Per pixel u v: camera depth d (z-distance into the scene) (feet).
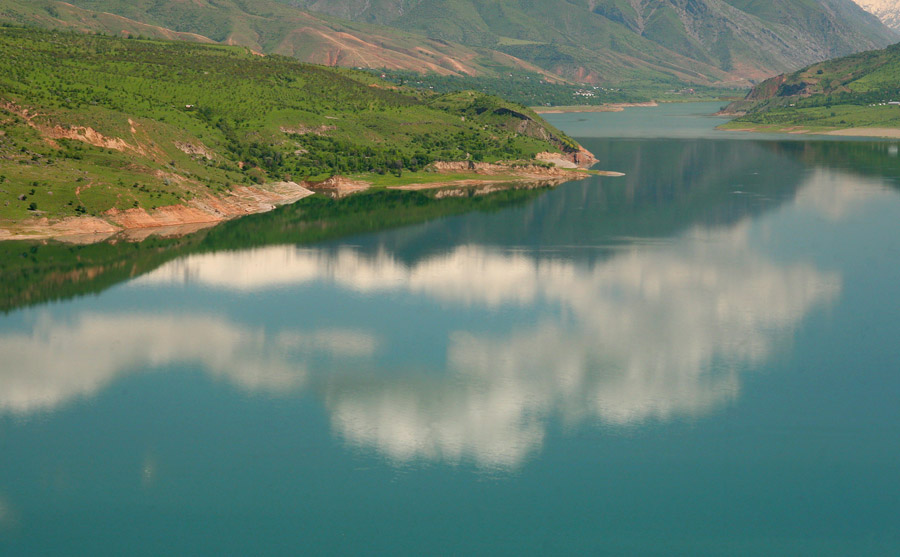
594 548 240.32
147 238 593.83
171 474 277.85
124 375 354.13
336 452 291.79
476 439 301.02
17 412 320.09
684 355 378.32
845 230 644.69
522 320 426.10
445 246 593.01
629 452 292.40
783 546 241.55
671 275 511.81
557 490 269.64
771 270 523.70
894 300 457.68
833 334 403.75
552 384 346.95
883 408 323.78
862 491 268.62
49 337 395.14
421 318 428.97
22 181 601.62
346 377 353.31
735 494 267.39
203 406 326.03
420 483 273.75
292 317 428.97
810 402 329.52
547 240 615.16
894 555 238.07
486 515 256.52
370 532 248.52
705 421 314.35
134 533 248.73
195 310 439.63
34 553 239.09
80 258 531.50
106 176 643.86
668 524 252.21
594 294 471.62
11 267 504.02
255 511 258.37
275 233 629.92
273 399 332.60
